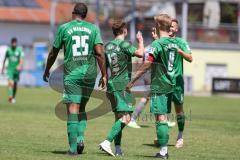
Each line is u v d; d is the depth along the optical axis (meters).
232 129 44.94
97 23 118.38
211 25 128.50
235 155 30.44
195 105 73.94
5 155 27.25
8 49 68.19
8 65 68.38
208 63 126.62
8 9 163.50
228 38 128.38
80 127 28.11
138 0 129.38
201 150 32.12
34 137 35.25
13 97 68.44
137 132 40.16
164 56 27.73
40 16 163.88
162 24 28.38
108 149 28.03
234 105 76.38
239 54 127.38
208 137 38.66
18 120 46.09
